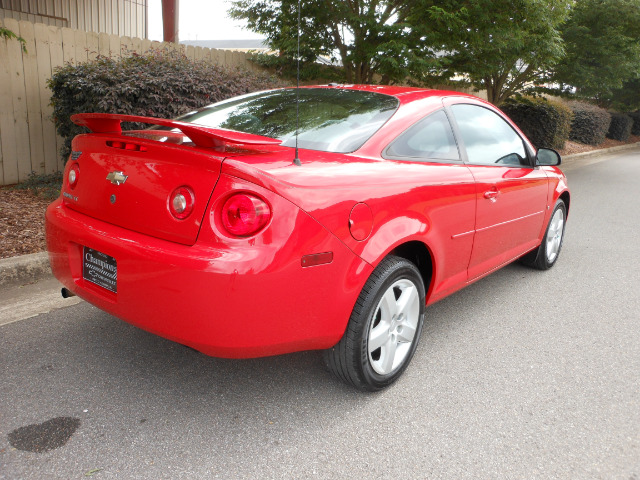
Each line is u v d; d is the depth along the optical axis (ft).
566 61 46.50
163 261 7.06
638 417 8.85
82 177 8.59
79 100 19.63
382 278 8.37
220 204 6.95
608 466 7.59
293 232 7.11
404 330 9.38
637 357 11.03
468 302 13.80
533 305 13.74
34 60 22.09
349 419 8.43
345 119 9.61
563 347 11.37
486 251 11.82
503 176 11.92
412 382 9.66
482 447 7.89
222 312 6.91
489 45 30.66
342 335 8.23
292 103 10.46
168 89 19.45
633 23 45.80
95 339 10.58
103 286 8.18
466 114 11.66
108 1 40.86
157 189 7.41
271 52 32.24
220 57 29.84
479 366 10.36
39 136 22.74
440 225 9.70
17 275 13.05
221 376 9.50
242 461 7.34
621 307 13.83
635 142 77.92
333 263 7.62
